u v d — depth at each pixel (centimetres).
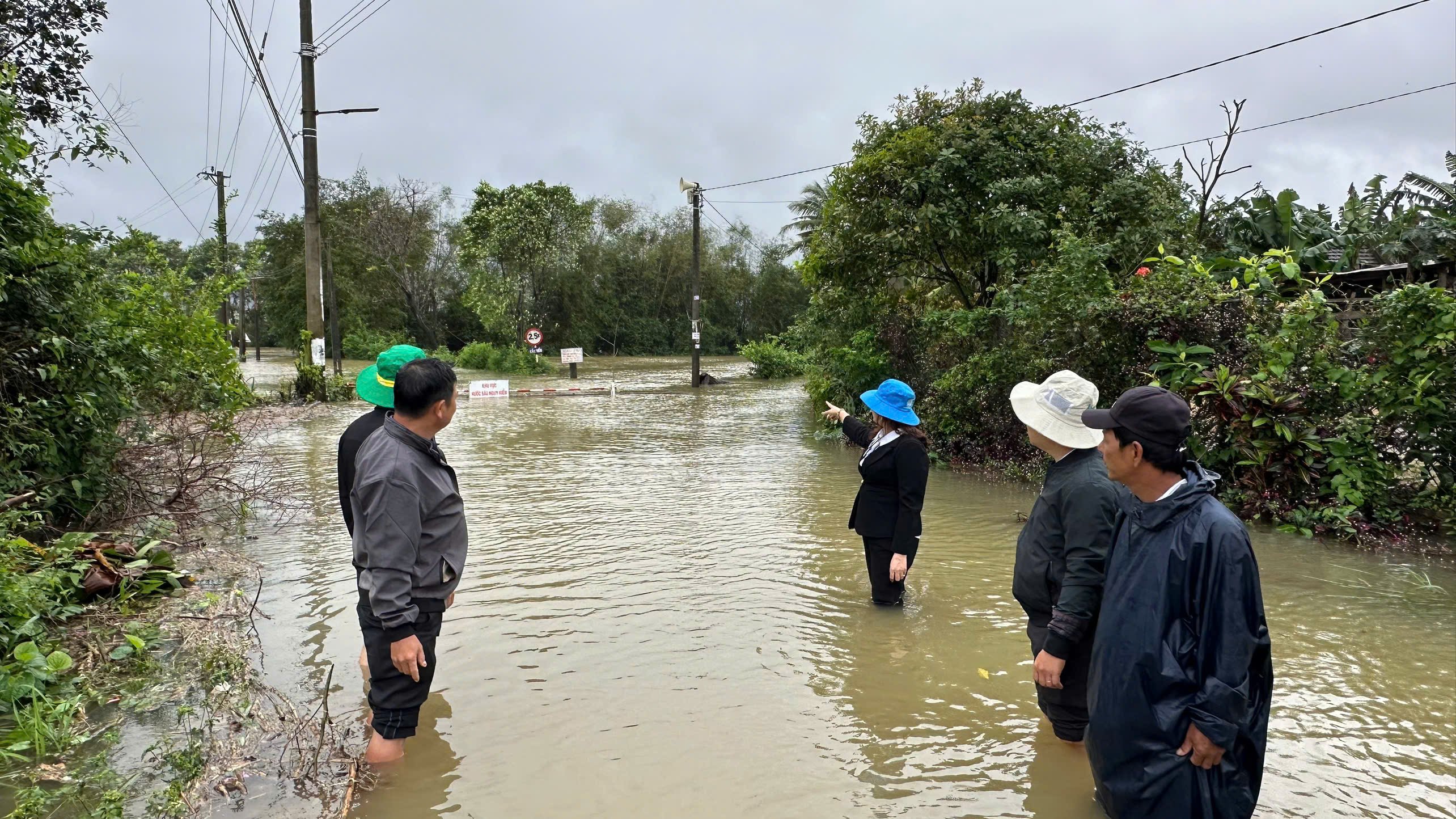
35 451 568
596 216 5409
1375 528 701
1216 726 220
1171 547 232
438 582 338
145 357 722
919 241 1347
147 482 715
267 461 1077
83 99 1027
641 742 366
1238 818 229
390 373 393
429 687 351
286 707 388
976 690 419
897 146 1351
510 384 2744
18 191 571
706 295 5562
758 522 776
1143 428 237
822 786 332
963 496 911
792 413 1803
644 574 609
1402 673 436
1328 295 1165
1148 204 1266
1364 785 330
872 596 544
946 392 1142
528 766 346
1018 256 1258
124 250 845
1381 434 733
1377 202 1752
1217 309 852
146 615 495
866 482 530
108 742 354
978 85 1399
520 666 445
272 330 5656
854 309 1438
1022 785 333
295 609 525
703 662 451
